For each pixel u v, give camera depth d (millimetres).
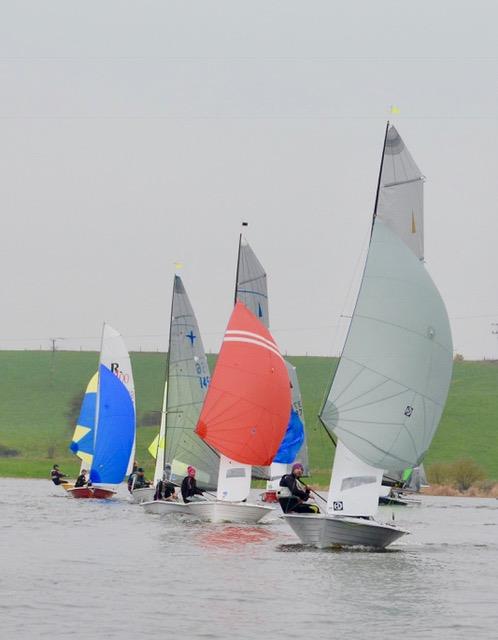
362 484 150625
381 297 152875
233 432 198875
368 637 91250
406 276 153375
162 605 103875
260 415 198750
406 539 186125
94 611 99938
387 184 157125
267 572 127562
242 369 199000
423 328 152750
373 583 120500
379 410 151125
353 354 152125
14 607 101188
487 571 136375
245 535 176375
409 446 152000
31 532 181000
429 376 153000
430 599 110938
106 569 129750
